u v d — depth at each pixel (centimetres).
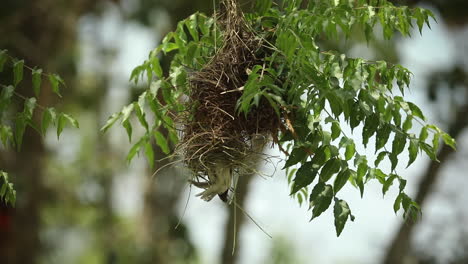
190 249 1319
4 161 1239
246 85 404
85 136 1816
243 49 448
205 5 967
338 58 408
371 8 432
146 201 1442
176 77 460
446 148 1238
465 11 1080
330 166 406
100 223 1595
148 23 1198
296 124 425
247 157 450
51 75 479
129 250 1409
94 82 1684
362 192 409
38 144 1274
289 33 408
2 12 1205
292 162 416
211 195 457
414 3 1058
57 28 1272
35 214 1266
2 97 487
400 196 425
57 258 1655
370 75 419
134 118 1589
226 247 1209
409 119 438
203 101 451
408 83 429
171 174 1398
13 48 1223
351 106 407
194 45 461
